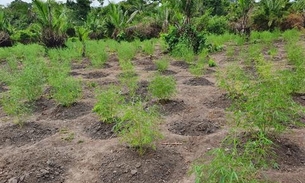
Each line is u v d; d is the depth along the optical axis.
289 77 4.95
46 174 3.42
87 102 5.86
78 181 3.32
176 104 5.56
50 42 14.33
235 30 20.38
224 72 7.27
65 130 4.68
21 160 3.70
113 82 7.55
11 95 5.25
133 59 11.09
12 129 4.69
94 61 9.83
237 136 4.00
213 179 2.48
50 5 14.20
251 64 9.00
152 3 29.81
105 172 3.43
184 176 3.34
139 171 3.39
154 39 18.48
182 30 11.59
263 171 3.27
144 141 3.53
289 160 3.54
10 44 19.33
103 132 4.49
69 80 5.98
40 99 6.11
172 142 4.12
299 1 23.45
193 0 11.66
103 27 23.31
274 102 3.49
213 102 5.69
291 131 4.08
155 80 5.55
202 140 4.17
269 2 21.30
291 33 16.39
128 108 3.72
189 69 8.61
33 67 6.53
